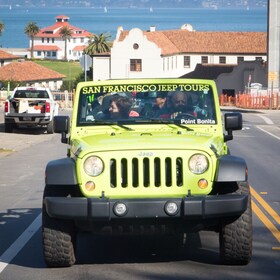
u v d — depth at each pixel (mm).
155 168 12516
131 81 14977
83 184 12555
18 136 46250
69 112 76062
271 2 105000
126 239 15867
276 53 105000
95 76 144375
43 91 49344
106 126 14594
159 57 141500
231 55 156875
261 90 101688
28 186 24969
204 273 12945
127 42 141750
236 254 13016
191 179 12508
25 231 17094
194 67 156250
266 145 41781
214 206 12250
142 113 14750
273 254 14312
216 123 14617
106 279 12688
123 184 12562
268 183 25031
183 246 15148
